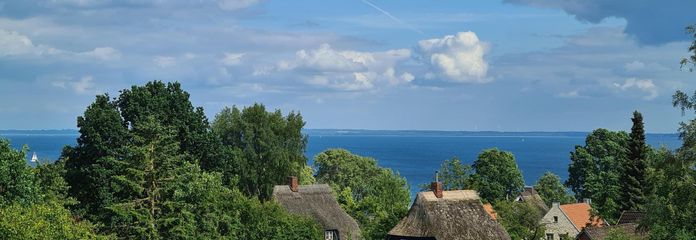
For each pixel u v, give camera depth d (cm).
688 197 5075
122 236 5644
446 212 6856
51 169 5819
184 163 5772
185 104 7494
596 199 12369
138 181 5594
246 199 5950
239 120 9900
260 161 9838
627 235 6912
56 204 4753
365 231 7569
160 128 5762
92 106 6869
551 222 10438
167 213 5531
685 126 5203
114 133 6506
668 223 5088
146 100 7025
